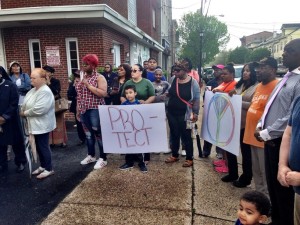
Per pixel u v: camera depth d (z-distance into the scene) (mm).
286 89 2674
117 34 10594
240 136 3953
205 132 4816
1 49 9148
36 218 3311
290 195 2729
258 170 3525
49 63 9039
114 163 5027
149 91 4863
